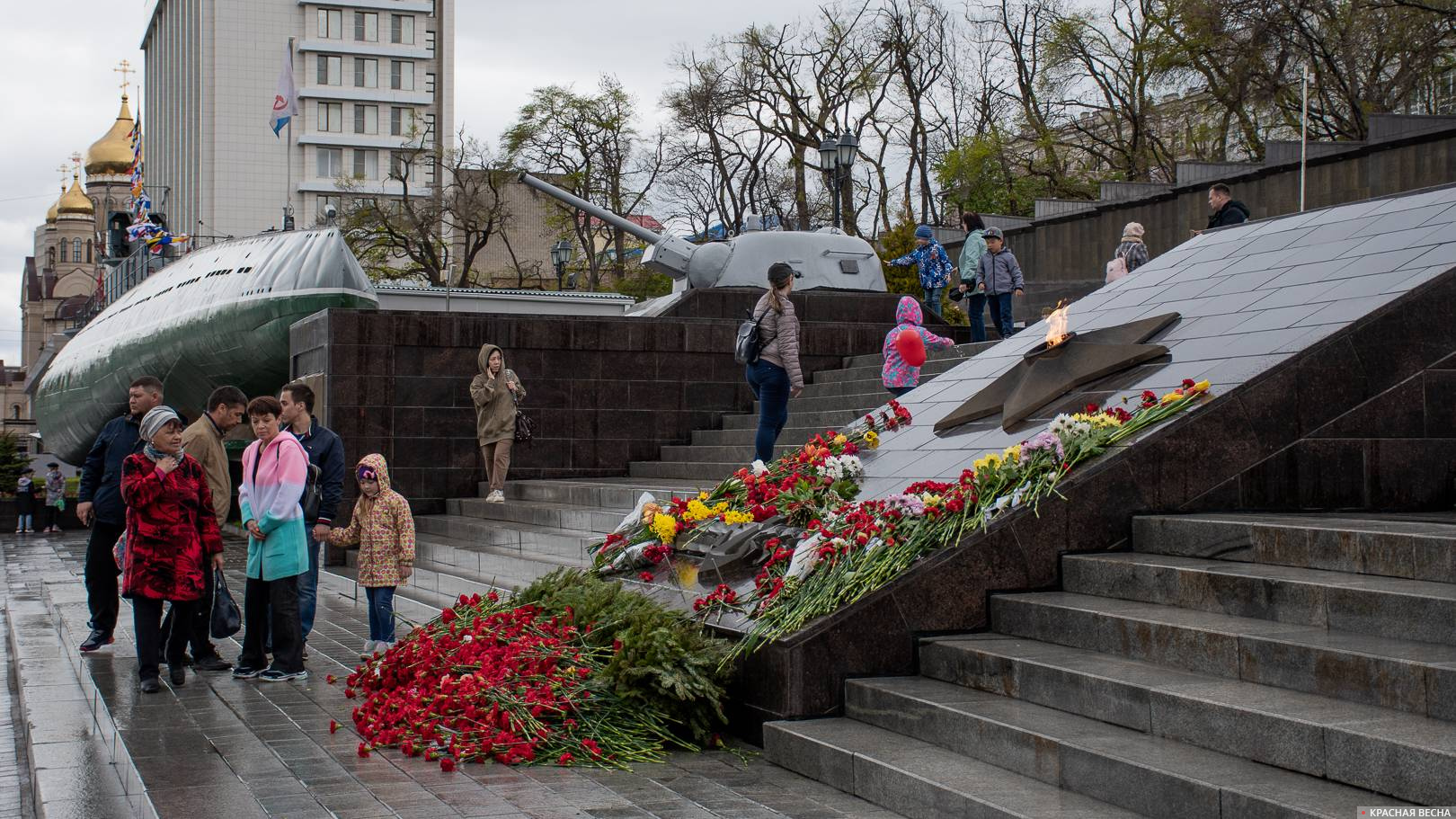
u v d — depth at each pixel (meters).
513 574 11.58
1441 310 7.66
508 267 70.25
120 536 8.84
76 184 129.38
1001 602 6.57
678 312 19.53
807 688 6.26
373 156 91.06
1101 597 6.47
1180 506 7.11
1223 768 4.43
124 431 9.56
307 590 9.44
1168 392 7.62
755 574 7.57
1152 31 34.62
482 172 53.09
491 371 15.42
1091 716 5.28
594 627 7.20
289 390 9.27
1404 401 7.56
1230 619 5.61
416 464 17.00
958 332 19.28
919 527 6.85
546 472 17.62
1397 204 9.22
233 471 28.83
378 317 16.84
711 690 6.44
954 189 40.84
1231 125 32.19
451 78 94.12
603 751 6.16
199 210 88.81
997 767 5.21
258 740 6.62
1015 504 6.86
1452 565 5.26
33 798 6.21
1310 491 7.36
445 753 6.20
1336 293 8.16
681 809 5.23
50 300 126.56
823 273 20.94
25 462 36.75
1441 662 4.43
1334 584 5.28
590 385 17.83
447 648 7.31
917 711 5.74
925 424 9.77
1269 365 7.41
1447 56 25.91
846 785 5.50
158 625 8.03
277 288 23.95
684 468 15.95
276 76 89.62
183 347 26.19
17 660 9.70
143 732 6.81
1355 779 4.15
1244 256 9.87
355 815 5.11
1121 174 36.91
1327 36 26.56
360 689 7.91
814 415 14.98
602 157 50.75
